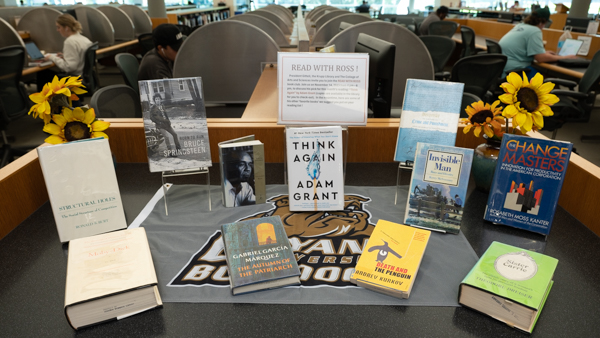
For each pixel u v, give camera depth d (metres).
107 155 1.00
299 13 5.04
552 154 0.99
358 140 1.46
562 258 0.93
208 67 2.71
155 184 1.31
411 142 1.17
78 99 1.14
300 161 1.11
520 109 1.02
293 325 0.72
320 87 1.18
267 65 2.76
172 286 0.81
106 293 0.71
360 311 0.75
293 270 0.81
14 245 0.97
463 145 1.49
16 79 3.14
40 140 3.82
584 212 1.09
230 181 1.13
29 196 1.12
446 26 6.80
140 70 2.86
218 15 11.44
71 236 0.97
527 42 4.24
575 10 7.86
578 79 4.10
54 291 0.81
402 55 2.84
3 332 0.70
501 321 0.73
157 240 0.98
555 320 0.74
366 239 0.98
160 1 7.77
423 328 0.72
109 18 6.59
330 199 1.12
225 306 0.76
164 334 0.70
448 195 1.01
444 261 0.90
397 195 1.22
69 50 4.26
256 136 1.45
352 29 2.77
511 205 1.04
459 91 1.13
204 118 1.11
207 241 0.97
